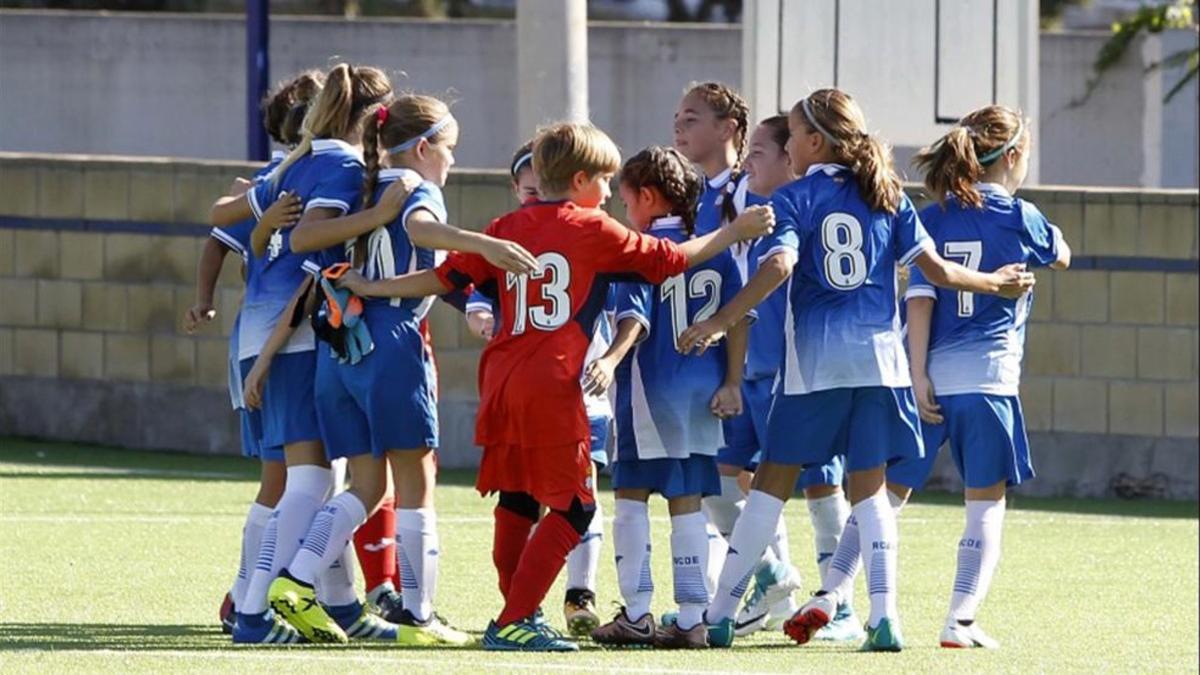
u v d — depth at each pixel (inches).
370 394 849.5
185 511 1333.7
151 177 1675.7
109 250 1688.0
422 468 879.7
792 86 1788.9
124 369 1692.9
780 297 959.6
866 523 871.1
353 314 841.5
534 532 853.8
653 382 885.2
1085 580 1138.0
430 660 808.3
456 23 2901.1
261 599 860.6
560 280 837.8
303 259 888.3
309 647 846.5
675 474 882.8
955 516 1434.5
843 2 1788.9
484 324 957.8
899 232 874.1
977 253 908.6
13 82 2928.2
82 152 2928.2
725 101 949.8
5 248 1710.1
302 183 880.3
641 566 889.5
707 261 890.1
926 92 1793.8
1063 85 2837.1
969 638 892.0
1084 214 1566.2
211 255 965.8
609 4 3754.9
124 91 2923.2
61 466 1558.8
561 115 1627.7
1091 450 1576.0
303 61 2893.7
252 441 920.3
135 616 938.1
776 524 884.6
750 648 883.4
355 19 2893.7
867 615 1013.8
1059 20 3378.4
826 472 942.4
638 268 842.2
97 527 1247.5
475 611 989.8
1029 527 1384.1
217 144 2923.2
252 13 1941.4
